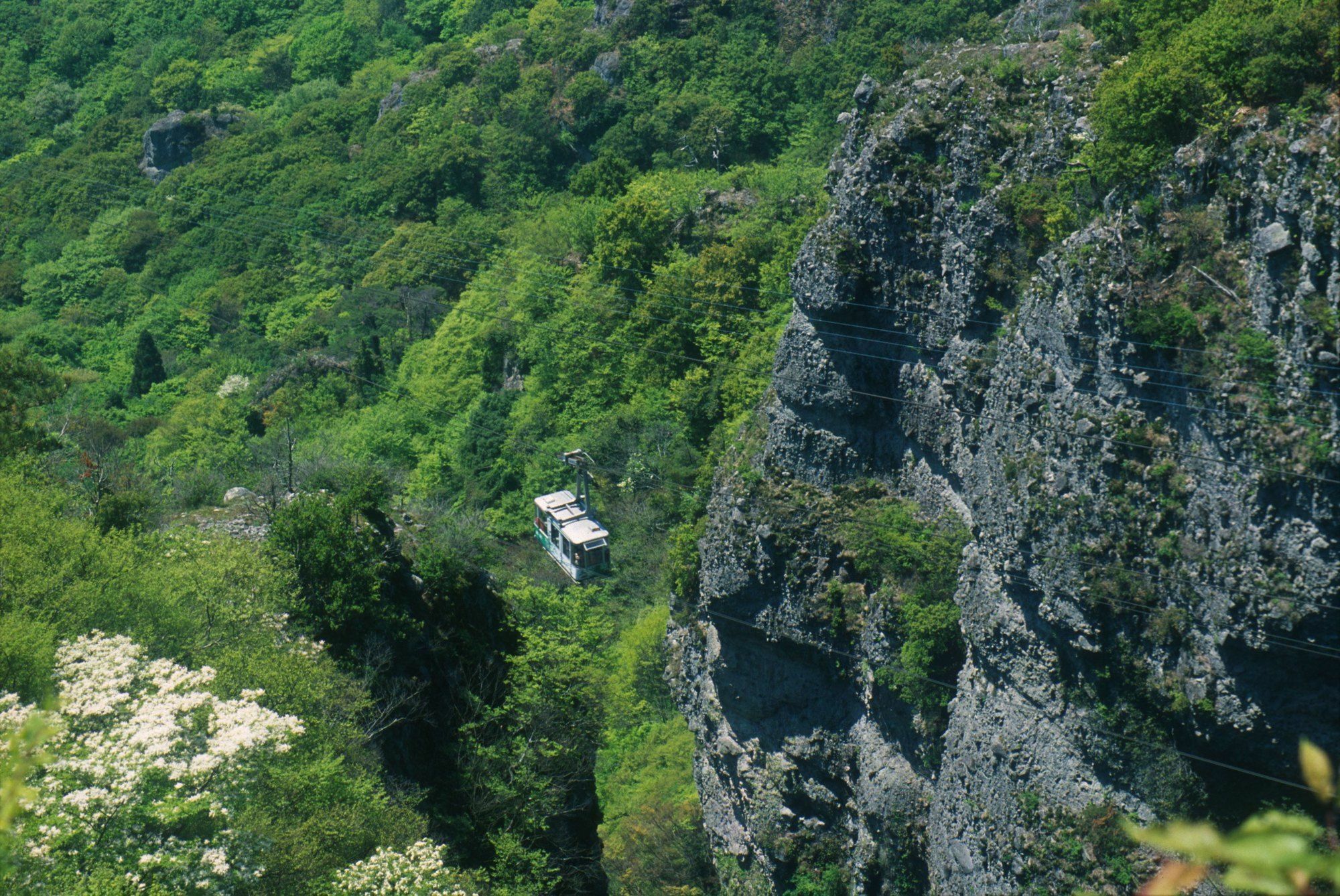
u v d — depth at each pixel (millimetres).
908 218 53062
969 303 50281
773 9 145125
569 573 84750
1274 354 35656
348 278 141375
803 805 58969
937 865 49500
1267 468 35500
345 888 32531
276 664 39062
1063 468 42219
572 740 53375
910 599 51781
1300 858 3877
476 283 126062
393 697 45781
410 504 76562
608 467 96750
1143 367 39500
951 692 50688
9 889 23672
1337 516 34312
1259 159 36188
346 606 46250
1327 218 33875
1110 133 41750
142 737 28312
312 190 155125
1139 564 40000
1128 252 39938
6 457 54438
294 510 48000
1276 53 36219
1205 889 29500
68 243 161125
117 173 176125
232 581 42969
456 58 164250
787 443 58875
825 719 57500
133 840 27188
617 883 67125
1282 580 35594
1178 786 39969
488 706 50312
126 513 50656
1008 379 45656
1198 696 38625
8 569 37062
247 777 30500
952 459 52250
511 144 145500
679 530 66938
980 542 47750
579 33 156625
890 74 56156
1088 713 42312
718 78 139875
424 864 33312
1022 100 50000
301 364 121688
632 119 141125
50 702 7789
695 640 64312
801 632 56250
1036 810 43656
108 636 37094
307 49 194000
